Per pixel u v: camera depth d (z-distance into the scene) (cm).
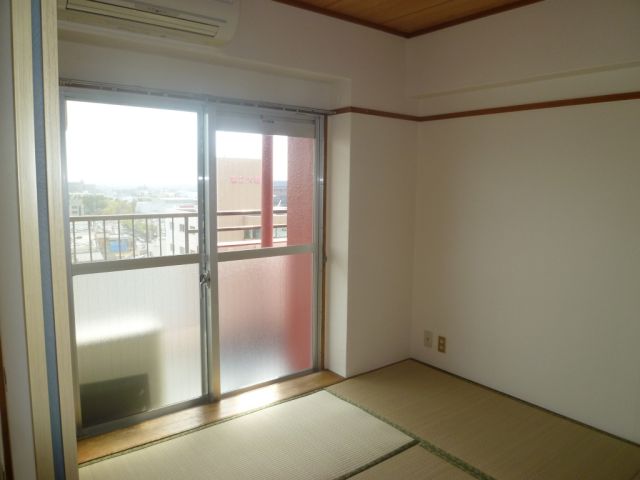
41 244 89
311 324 358
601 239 271
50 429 94
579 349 285
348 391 327
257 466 241
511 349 319
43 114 87
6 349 122
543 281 299
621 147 260
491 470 240
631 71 254
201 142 289
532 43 280
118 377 276
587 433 276
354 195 332
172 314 291
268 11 276
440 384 339
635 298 261
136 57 257
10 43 84
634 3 239
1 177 104
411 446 261
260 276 325
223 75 288
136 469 237
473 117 328
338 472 237
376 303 357
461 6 292
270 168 320
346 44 313
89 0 202
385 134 345
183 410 298
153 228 278
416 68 345
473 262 337
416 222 374
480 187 328
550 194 292
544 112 290
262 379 337
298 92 323
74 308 256
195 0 222
